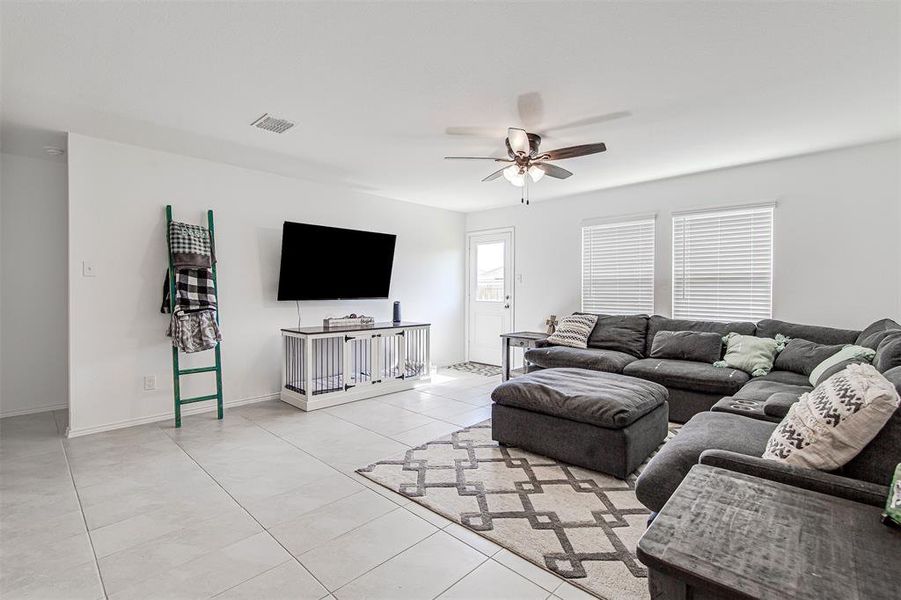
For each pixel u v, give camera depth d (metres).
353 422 3.82
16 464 2.88
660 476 1.89
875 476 1.38
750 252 4.38
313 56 2.30
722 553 0.96
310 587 1.71
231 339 4.31
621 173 4.61
